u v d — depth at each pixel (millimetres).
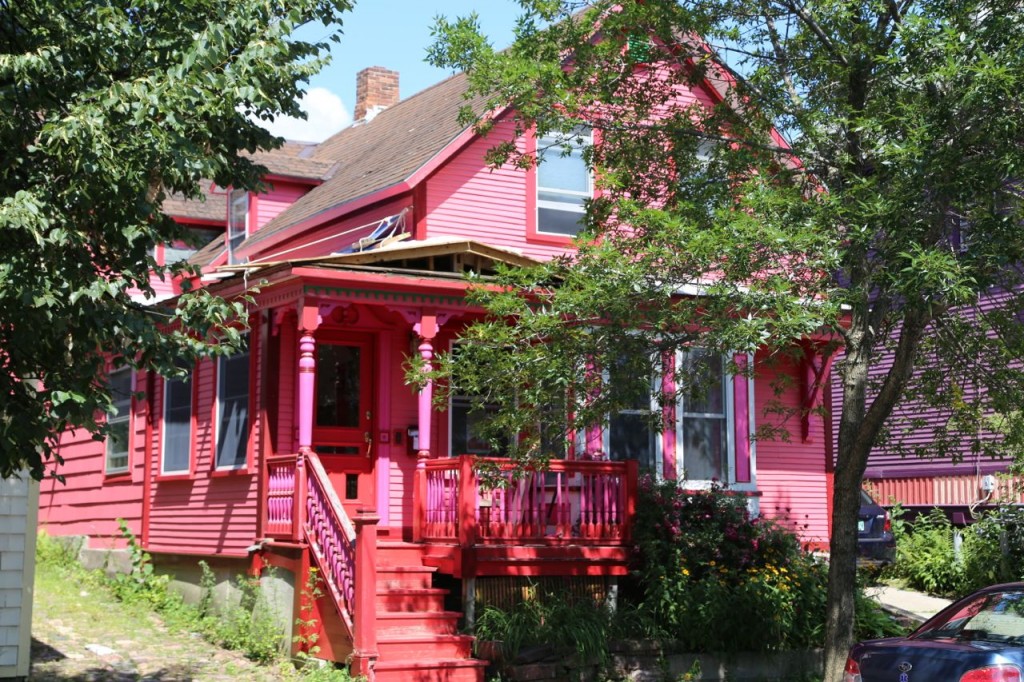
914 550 20391
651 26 13164
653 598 14367
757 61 13430
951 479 22797
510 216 17969
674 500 15289
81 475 21375
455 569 13688
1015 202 11945
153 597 17000
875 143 11648
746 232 10555
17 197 8117
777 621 14328
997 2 11258
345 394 15867
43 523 22797
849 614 11703
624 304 11336
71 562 20359
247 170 10516
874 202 11031
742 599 14195
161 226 9562
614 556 14570
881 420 11797
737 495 16234
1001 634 9445
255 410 15648
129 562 18375
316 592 13523
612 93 13391
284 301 14531
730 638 14242
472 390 12328
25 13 9500
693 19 13008
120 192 8656
